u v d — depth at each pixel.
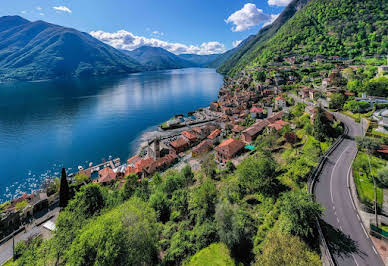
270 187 39.84
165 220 43.94
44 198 57.44
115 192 56.22
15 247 40.59
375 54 169.50
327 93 97.06
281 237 27.62
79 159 101.50
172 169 77.06
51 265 31.77
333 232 30.14
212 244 33.44
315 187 40.53
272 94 154.75
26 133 133.00
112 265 26.88
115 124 151.38
